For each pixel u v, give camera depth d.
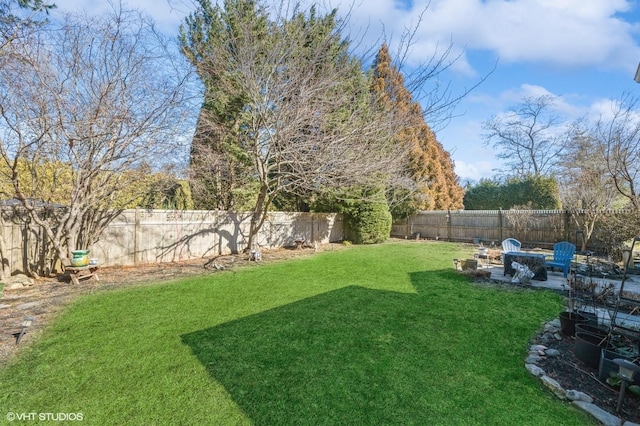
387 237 14.23
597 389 2.55
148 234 8.43
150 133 6.80
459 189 20.03
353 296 5.22
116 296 5.25
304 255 10.05
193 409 2.29
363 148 7.38
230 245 10.35
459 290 5.64
